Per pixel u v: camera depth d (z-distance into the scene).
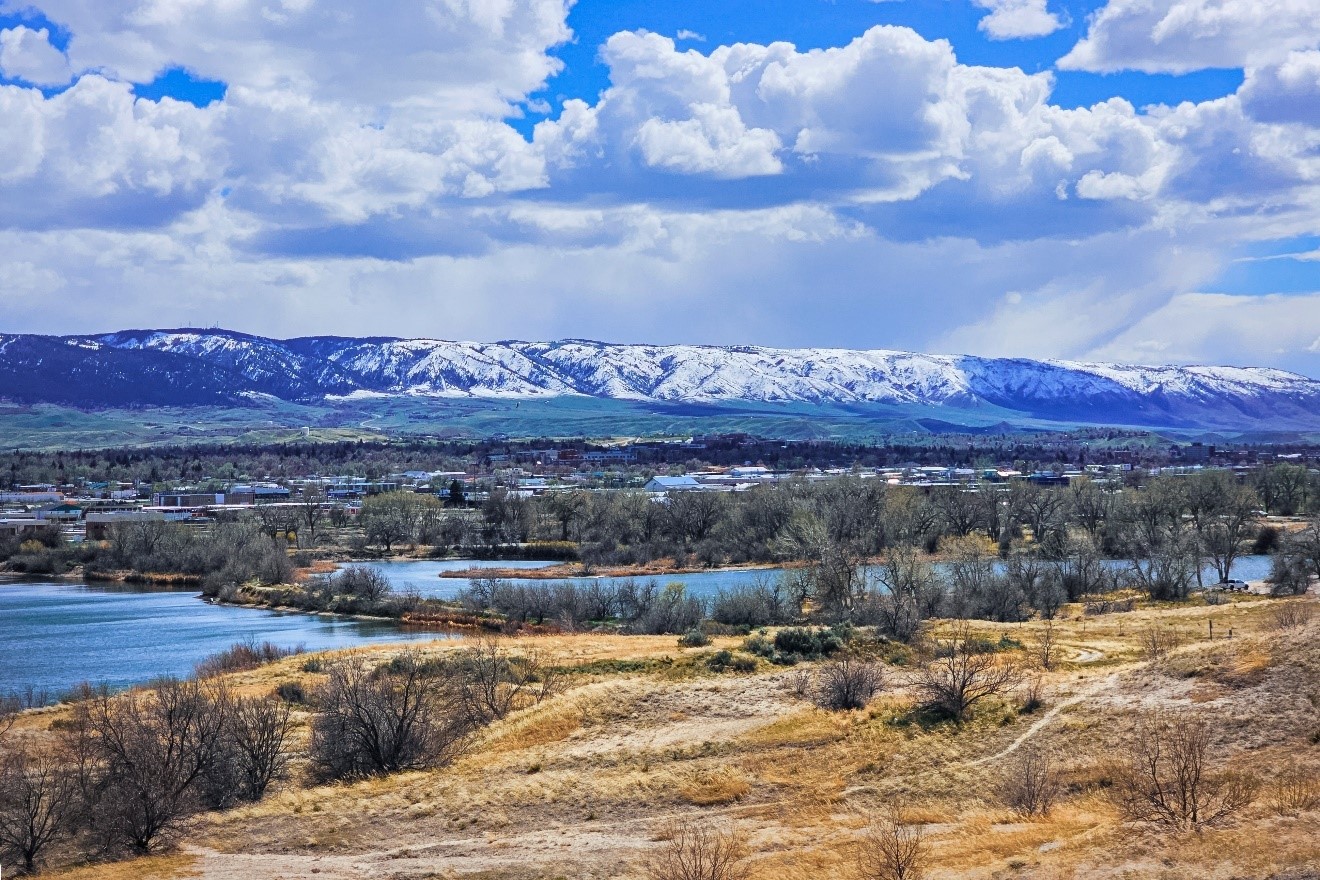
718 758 64.81
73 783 59.03
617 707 75.94
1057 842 44.50
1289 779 47.81
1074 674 74.56
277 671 99.00
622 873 48.09
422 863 51.50
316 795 62.78
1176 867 38.59
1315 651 62.03
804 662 87.75
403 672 87.94
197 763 62.66
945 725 65.50
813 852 48.00
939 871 43.12
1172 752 53.44
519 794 60.59
